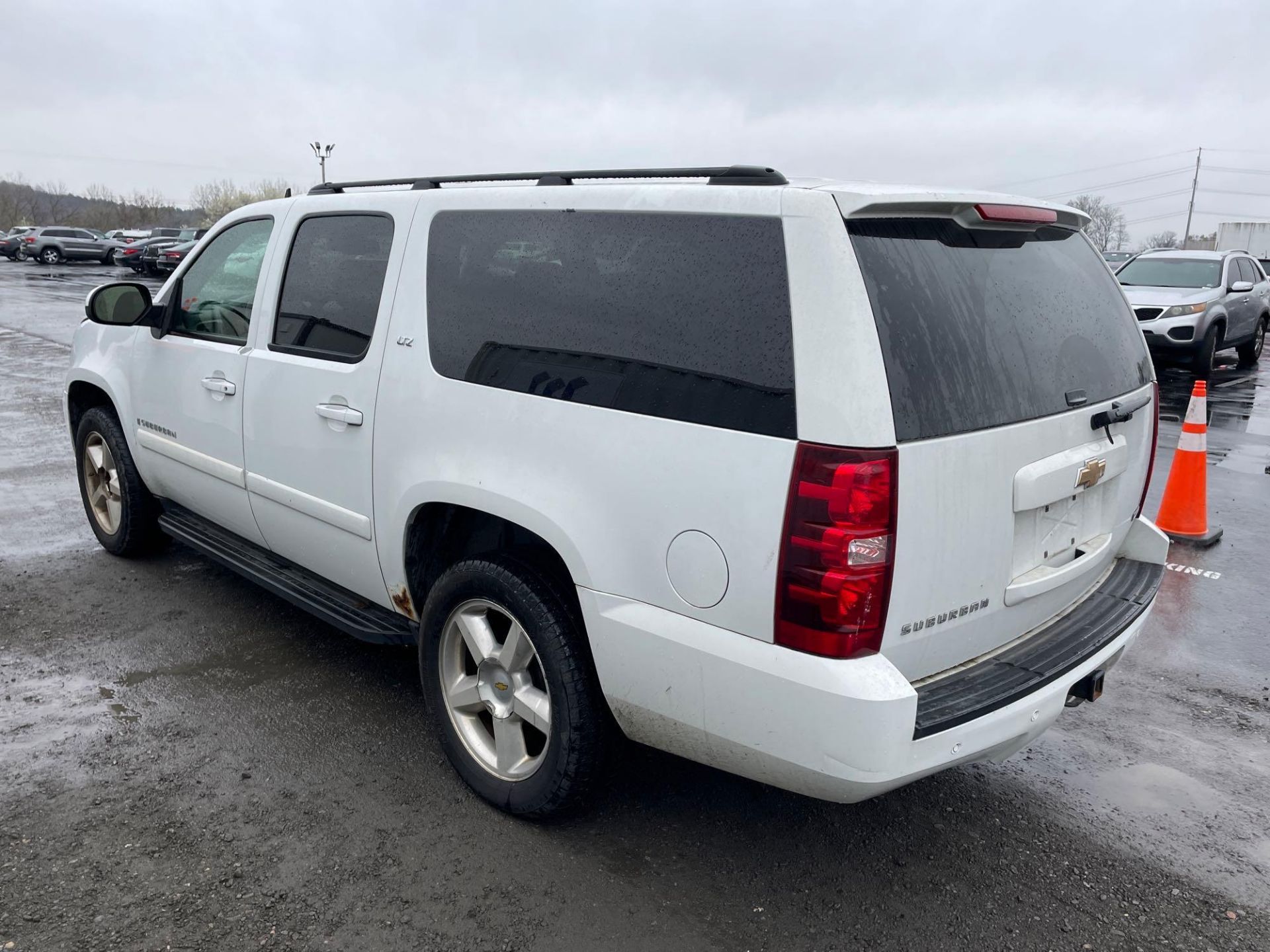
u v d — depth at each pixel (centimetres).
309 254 372
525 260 292
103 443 516
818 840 305
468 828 301
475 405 295
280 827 297
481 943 253
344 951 247
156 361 450
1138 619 309
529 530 281
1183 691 421
